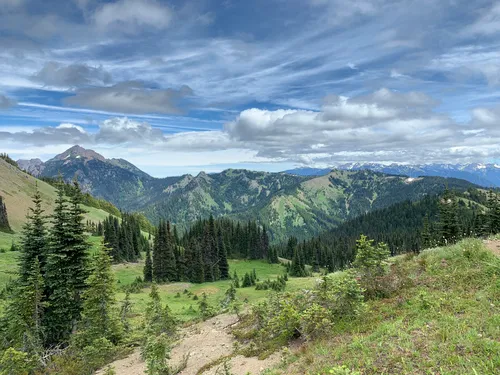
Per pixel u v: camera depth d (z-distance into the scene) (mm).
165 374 12734
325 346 10234
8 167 162250
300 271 105812
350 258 123375
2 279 47625
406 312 10750
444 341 7988
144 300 49688
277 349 11875
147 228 181250
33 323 21219
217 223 138250
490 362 6609
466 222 79812
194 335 17609
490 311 9172
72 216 25000
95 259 22859
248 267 117938
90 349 17094
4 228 100812
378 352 8312
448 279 12359
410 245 115438
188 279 84375
